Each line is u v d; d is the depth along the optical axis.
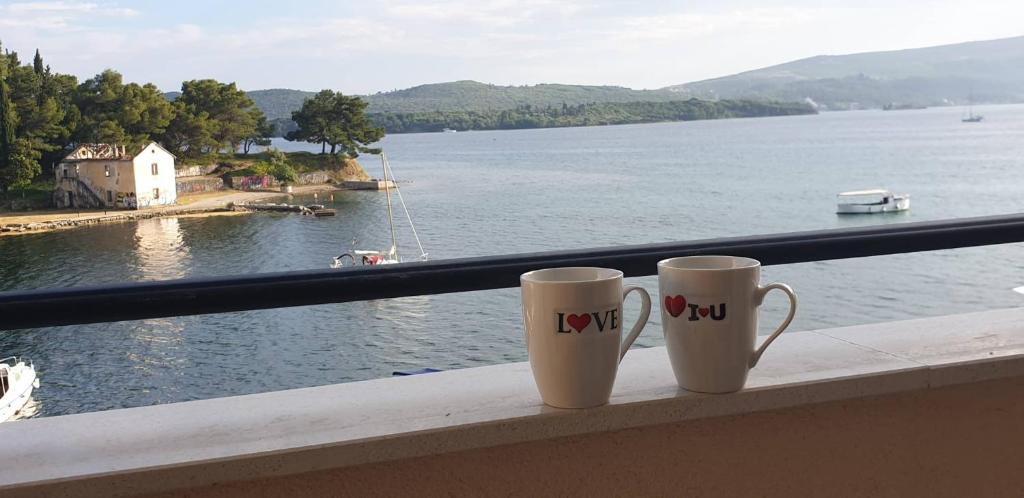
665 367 0.88
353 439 0.71
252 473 0.69
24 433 0.76
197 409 0.82
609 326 0.75
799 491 0.84
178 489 0.68
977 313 1.13
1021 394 0.92
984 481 0.92
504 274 0.87
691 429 0.79
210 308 0.79
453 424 0.73
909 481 0.88
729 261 0.82
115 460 0.69
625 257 0.92
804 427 0.83
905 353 0.92
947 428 0.89
